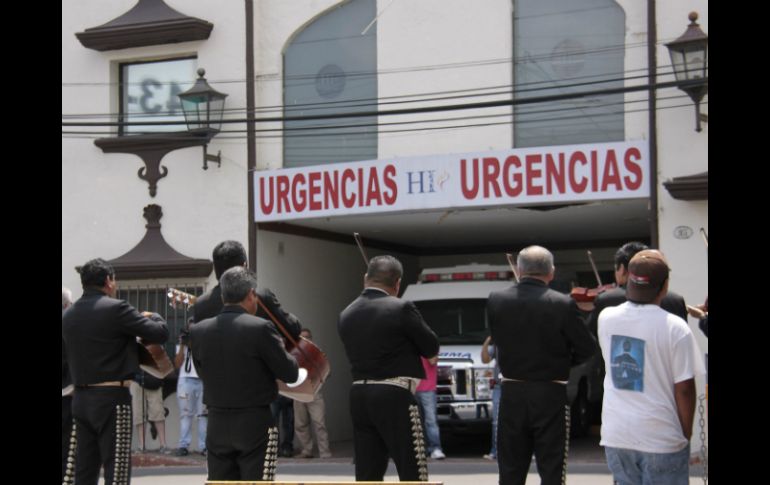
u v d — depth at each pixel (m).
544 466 7.42
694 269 12.72
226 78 15.45
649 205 13.04
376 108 14.71
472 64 14.08
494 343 7.71
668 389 5.78
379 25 14.61
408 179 13.97
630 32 13.30
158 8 15.84
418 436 7.38
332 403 17.06
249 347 6.89
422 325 7.42
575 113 13.58
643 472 5.82
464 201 13.65
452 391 13.27
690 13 12.49
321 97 15.06
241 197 15.20
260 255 15.26
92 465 8.12
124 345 8.03
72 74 16.25
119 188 15.89
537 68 13.83
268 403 7.00
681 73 12.56
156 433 15.15
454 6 14.21
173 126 15.95
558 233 18.05
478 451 14.55
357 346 7.43
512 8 13.94
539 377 7.43
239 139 15.27
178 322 15.42
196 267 15.09
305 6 15.12
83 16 16.20
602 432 5.97
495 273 15.16
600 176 13.05
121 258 15.62
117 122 15.66
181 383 14.30
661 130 12.97
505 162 13.45
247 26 15.34
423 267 20.70
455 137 14.05
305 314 16.38
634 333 5.84
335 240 17.36
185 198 15.52
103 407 7.94
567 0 13.70
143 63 16.16
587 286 19.61
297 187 14.74
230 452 6.98
